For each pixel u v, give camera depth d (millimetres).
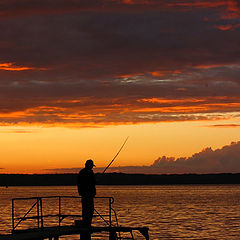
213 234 46031
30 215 71688
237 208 90375
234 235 45219
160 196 173625
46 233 15812
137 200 132875
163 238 42906
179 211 80812
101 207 95375
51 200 142875
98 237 41281
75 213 76875
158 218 64688
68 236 42781
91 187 16781
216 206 97812
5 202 126312
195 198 149000
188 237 43750
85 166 16953
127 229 17828
